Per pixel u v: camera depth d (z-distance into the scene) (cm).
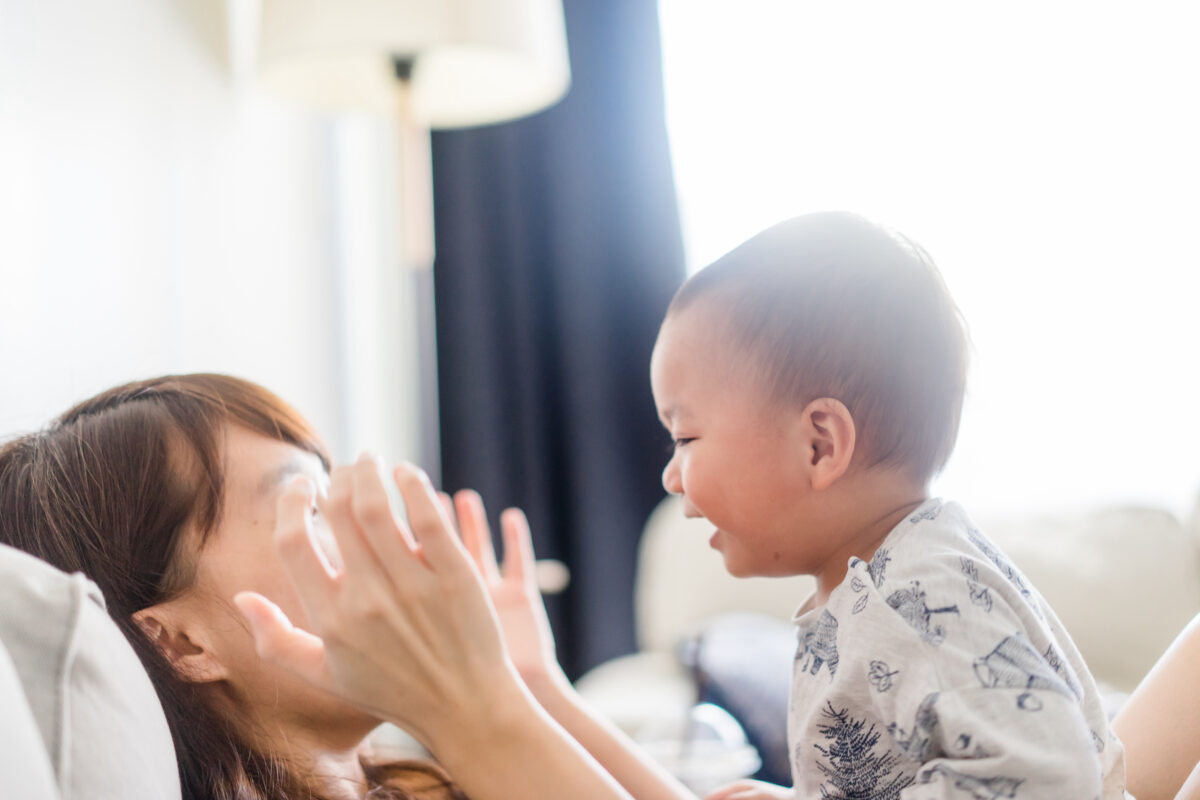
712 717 177
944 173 256
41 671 50
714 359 75
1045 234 248
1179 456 238
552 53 207
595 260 281
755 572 76
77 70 169
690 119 280
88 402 85
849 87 266
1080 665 71
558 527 292
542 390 290
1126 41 241
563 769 58
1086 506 220
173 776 59
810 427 71
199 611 77
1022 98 250
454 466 288
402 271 286
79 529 76
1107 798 66
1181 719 76
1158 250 239
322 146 263
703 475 75
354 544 56
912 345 71
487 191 288
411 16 182
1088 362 246
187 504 78
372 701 59
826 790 66
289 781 77
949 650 59
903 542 67
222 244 216
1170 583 202
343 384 265
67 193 164
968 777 55
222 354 214
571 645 289
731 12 276
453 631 58
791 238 76
